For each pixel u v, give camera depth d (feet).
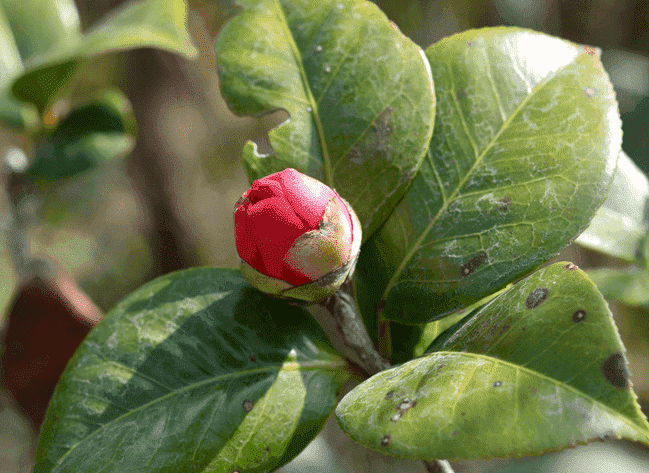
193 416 1.08
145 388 1.09
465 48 1.13
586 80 1.11
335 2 1.15
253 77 1.15
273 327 1.11
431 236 1.11
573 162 1.09
